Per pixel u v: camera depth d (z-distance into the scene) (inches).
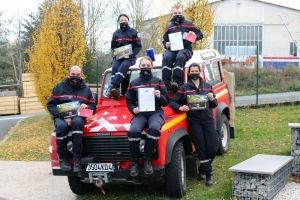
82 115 231.9
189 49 281.9
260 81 757.9
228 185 252.2
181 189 237.9
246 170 222.5
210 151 258.1
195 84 257.9
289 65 813.9
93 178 226.5
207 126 257.1
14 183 303.9
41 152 414.9
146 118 230.2
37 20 1316.4
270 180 222.7
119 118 244.7
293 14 1170.6
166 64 275.1
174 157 235.9
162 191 259.4
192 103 248.8
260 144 362.0
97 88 583.2
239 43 1194.6
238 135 410.3
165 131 226.8
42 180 309.9
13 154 415.2
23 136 552.1
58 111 238.8
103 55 1199.6
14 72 1459.2
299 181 255.9
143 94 228.2
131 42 290.8
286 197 228.1
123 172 223.1
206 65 314.0
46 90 604.4
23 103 923.4
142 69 239.5
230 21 1197.7
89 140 233.1
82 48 605.3
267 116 515.2
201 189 255.0
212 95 251.0
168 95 268.1
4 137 586.6
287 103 587.2
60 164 232.4
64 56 596.1
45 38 591.8
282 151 323.3
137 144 218.8
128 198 250.7
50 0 883.4
